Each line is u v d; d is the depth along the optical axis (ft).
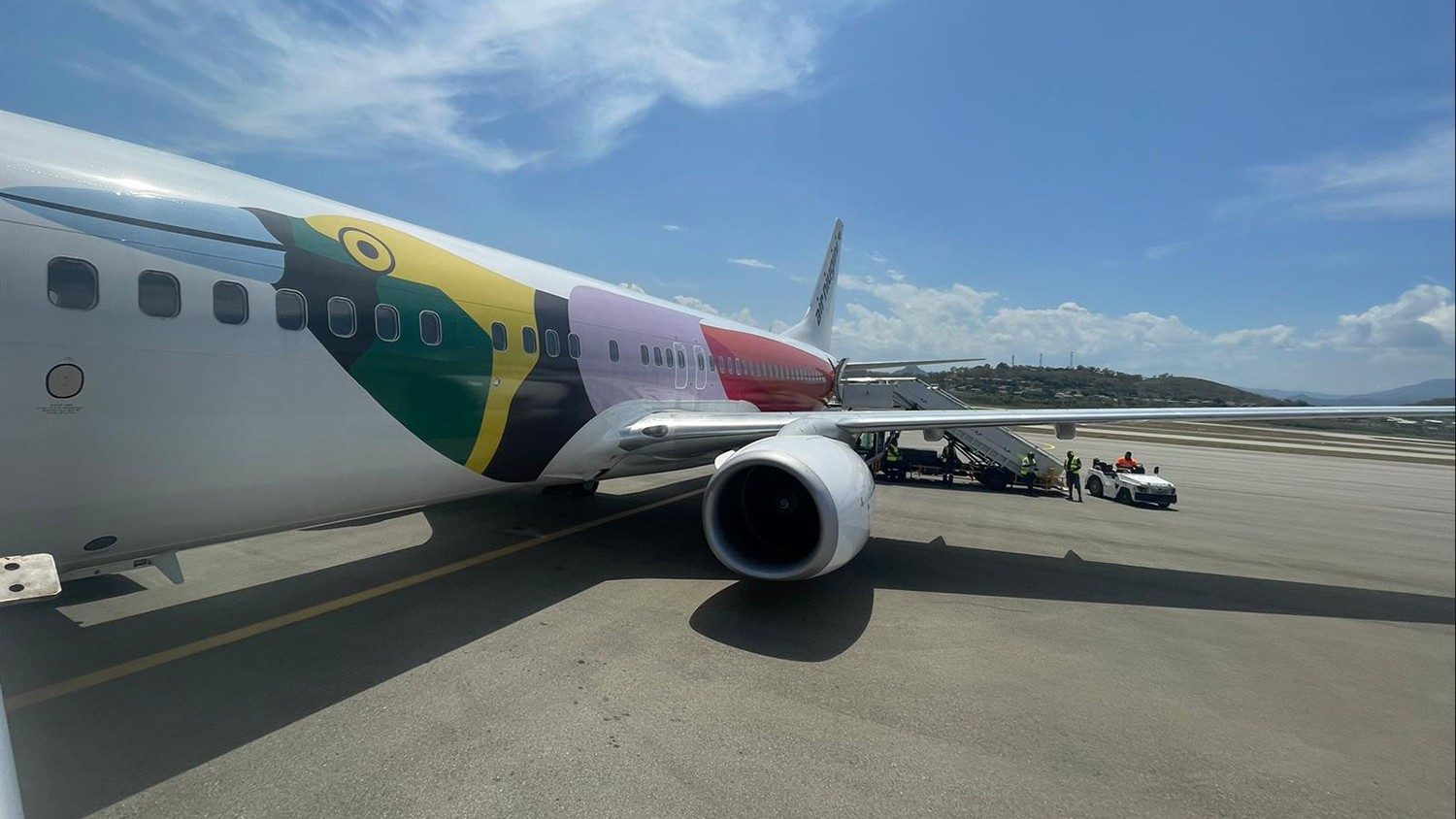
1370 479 85.51
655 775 11.35
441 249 20.57
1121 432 206.90
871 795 11.11
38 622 17.17
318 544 25.48
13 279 11.09
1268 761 13.09
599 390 25.59
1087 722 14.20
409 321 17.98
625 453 27.14
